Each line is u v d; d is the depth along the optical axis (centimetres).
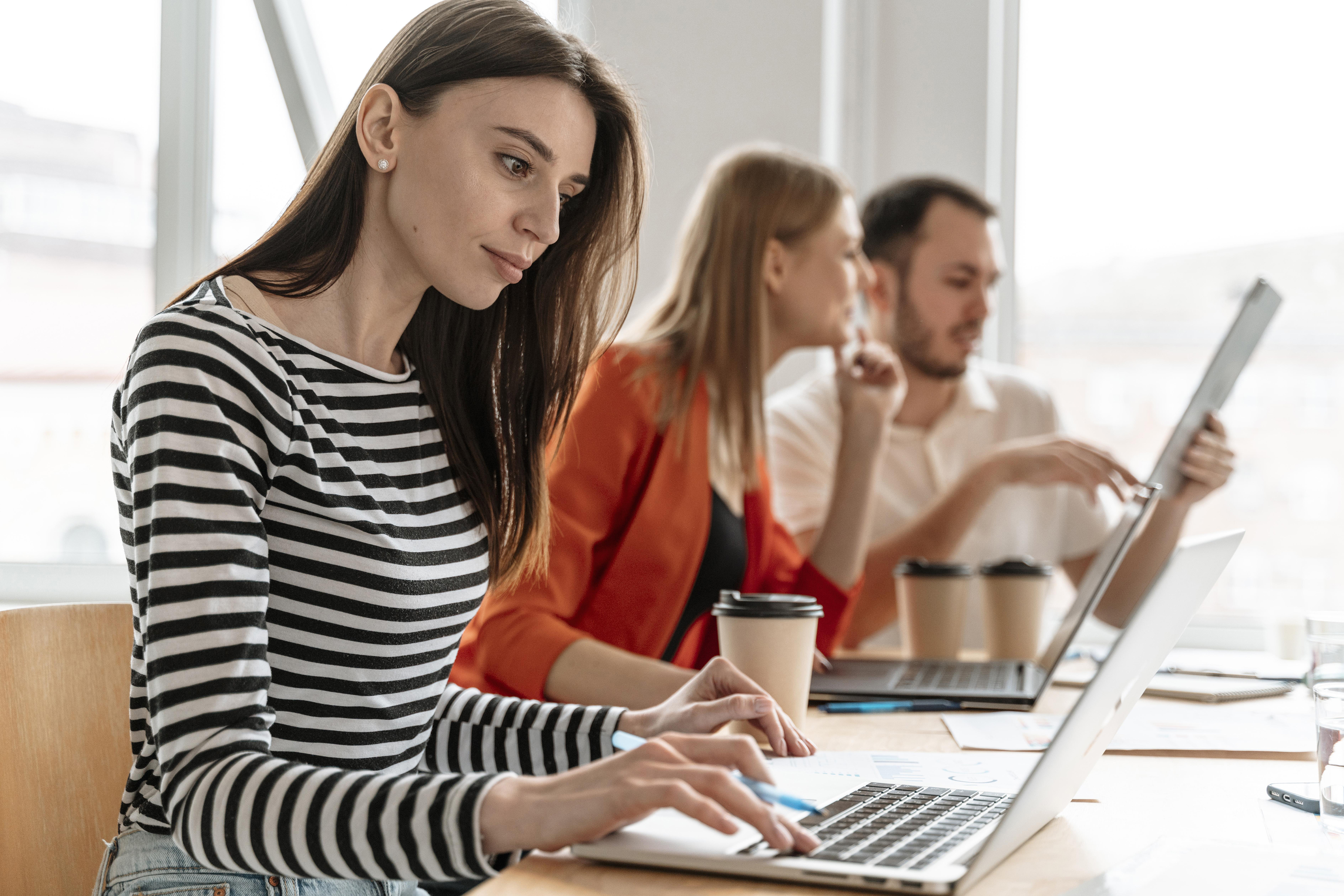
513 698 100
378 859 60
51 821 103
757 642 108
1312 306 219
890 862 61
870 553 194
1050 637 215
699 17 212
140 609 74
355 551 81
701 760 68
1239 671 150
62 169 222
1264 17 219
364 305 89
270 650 79
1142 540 191
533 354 102
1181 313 226
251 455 75
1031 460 185
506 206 85
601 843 64
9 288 223
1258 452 222
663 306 158
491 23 85
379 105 85
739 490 152
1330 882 62
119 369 224
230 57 226
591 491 138
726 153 168
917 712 126
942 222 203
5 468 223
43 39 222
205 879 78
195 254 224
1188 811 81
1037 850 70
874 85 225
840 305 162
